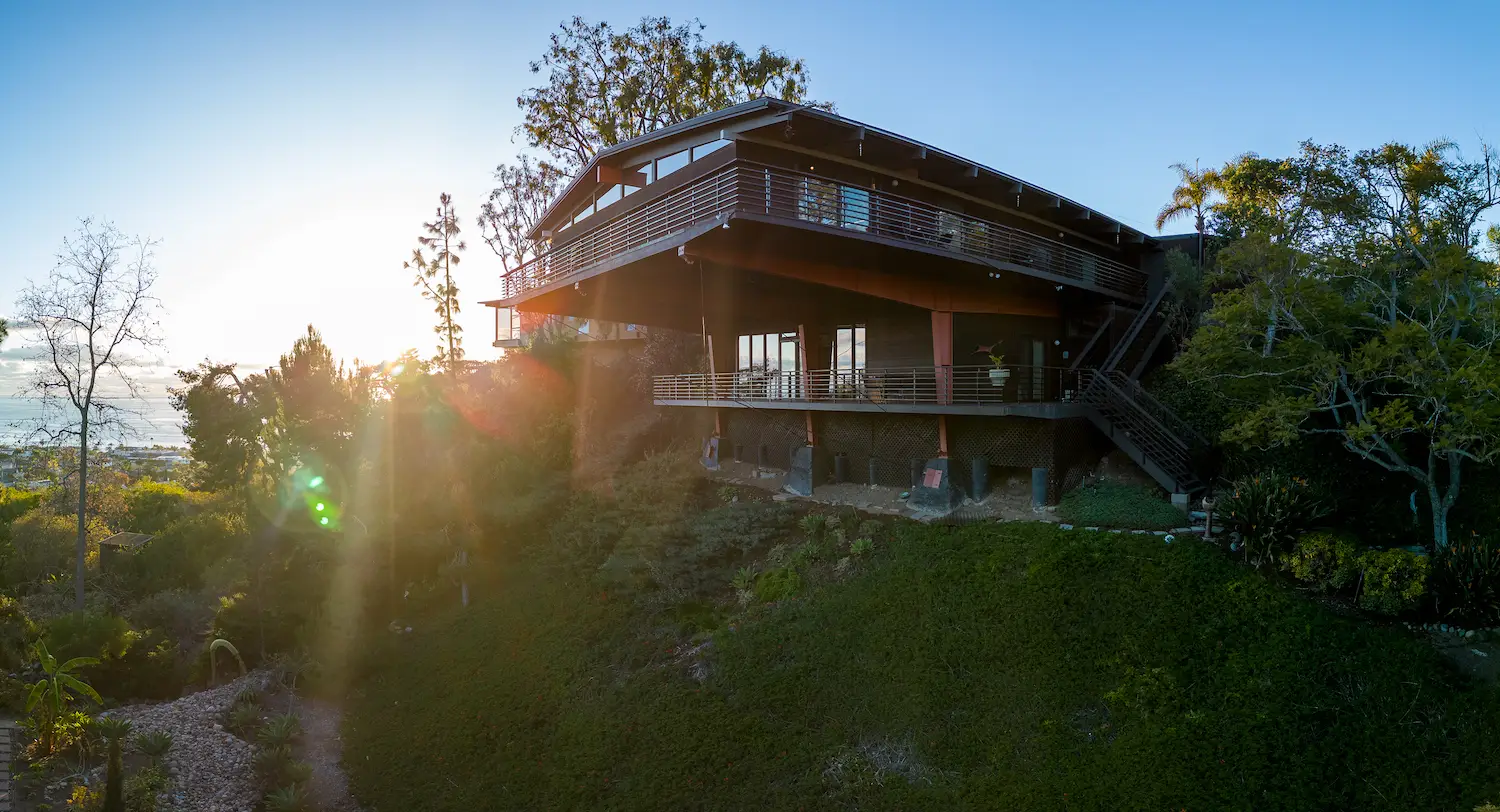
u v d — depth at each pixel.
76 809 14.02
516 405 32.19
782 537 21.12
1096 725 12.32
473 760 16.02
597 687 17.06
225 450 33.69
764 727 14.22
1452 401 13.29
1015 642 14.20
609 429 31.44
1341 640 12.48
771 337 28.00
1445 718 10.93
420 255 44.47
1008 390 24.09
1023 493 20.83
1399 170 21.72
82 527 25.56
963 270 21.42
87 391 26.17
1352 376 15.82
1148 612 13.97
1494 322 13.44
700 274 22.31
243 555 27.72
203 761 16.92
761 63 38.44
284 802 15.12
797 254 20.20
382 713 18.97
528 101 39.34
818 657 15.53
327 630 23.09
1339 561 13.93
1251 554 15.30
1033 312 25.19
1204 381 19.05
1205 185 30.09
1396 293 15.55
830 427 24.84
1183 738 11.53
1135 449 19.42
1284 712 11.50
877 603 16.44
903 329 23.80
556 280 25.50
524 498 27.05
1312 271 16.39
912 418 22.53
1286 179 27.45
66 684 16.80
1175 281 25.75
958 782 11.99
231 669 22.56
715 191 18.72
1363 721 11.16
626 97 37.25
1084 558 15.63
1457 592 12.69
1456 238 19.23
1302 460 17.52
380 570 25.02
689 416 31.11
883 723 13.53
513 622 21.25
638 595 19.86
